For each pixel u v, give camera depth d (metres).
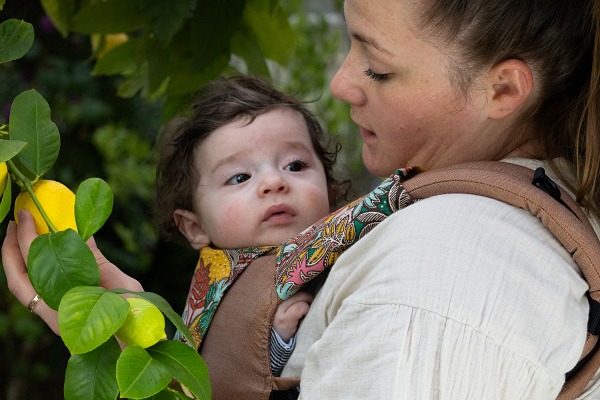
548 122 1.51
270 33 2.58
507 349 1.23
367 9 1.49
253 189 1.98
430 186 1.47
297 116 2.09
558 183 1.47
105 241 5.36
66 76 5.27
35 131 1.38
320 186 2.03
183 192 2.09
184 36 2.46
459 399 1.22
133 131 5.45
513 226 1.32
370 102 1.56
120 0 2.44
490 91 1.48
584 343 1.30
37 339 5.46
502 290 1.25
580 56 1.49
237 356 1.68
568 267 1.31
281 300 1.67
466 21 1.44
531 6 1.45
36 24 5.05
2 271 5.17
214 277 1.82
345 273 1.42
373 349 1.25
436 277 1.26
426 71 1.49
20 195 1.40
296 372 1.57
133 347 1.25
